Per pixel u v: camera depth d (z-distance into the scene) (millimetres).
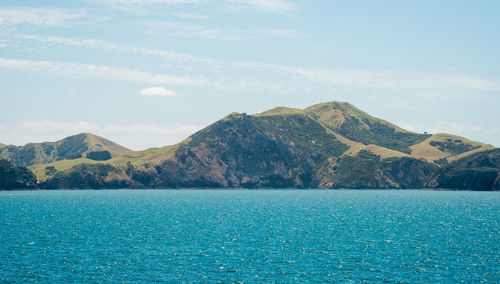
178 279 56438
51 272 59062
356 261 64938
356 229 97875
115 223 110375
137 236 87500
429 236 86938
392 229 97688
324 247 75188
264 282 55250
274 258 66875
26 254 69125
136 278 56781
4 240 81625
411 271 59625
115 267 61719
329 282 55125
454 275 57688
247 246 76250
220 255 68938
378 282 55094
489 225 104562
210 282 55281
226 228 100125
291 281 55594
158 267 61750
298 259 66250
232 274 58469
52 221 114750
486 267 61312
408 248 74000
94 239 83500
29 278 56438
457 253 69812
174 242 80375
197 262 64500
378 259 66062
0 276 57094
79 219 120500
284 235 88750
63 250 72438
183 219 121125
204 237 86188
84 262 64312
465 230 95625
